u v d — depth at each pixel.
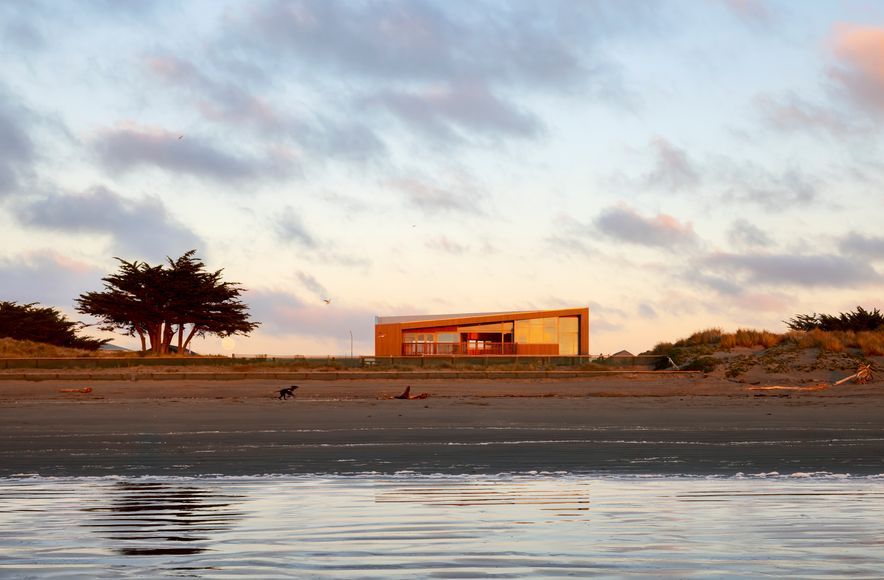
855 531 8.84
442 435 20.50
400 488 12.23
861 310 56.59
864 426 23.03
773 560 7.55
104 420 24.58
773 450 17.20
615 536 8.63
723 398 34.75
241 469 14.55
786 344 46.81
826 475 13.70
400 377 43.97
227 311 66.19
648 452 16.91
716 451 17.05
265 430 21.77
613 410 28.55
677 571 7.18
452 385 41.47
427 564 7.42
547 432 21.31
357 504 10.71
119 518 9.66
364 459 15.90
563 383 42.56
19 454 16.77
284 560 7.57
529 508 10.37
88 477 13.59
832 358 44.03
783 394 38.03
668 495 11.48
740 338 48.72
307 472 14.15
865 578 6.96
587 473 13.96
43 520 9.53
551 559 7.60
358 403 31.66
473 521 9.48
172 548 8.04
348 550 7.96
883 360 43.59
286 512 10.09
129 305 64.06
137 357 47.78
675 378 44.09
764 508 10.33
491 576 7.02
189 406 30.17
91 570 7.20
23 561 7.52
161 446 18.12
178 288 64.94
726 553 7.82
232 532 8.84
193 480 13.19
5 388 38.50
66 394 36.91
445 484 12.68
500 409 28.84
